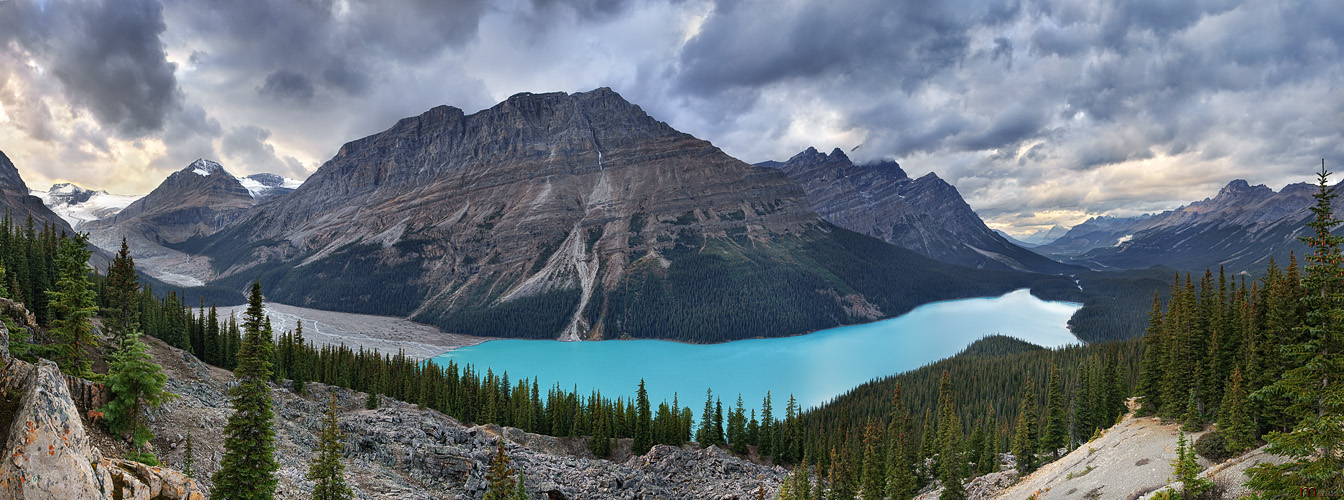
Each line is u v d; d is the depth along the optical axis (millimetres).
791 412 123750
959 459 94875
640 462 105750
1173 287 83500
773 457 120500
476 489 75125
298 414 82500
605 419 120188
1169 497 47375
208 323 119188
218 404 75562
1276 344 59688
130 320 92938
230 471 44594
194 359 92562
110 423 47438
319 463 51594
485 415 124062
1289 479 31969
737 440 126125
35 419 20578
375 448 78875
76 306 57281
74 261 57969
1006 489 77875
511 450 92688
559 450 111625
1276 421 55375
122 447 47094
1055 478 68188
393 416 94750
